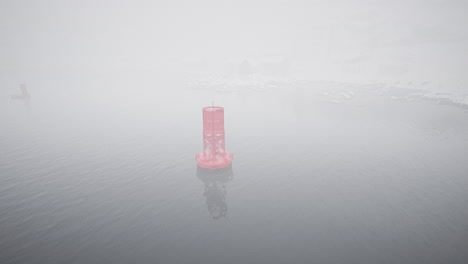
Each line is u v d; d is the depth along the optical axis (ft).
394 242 69.51
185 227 76.54
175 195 94.68
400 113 215.92
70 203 89.51
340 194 94.48
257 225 77.25
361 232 73.67
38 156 132.57
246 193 95.86
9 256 65.05
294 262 62.69
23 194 95.25
